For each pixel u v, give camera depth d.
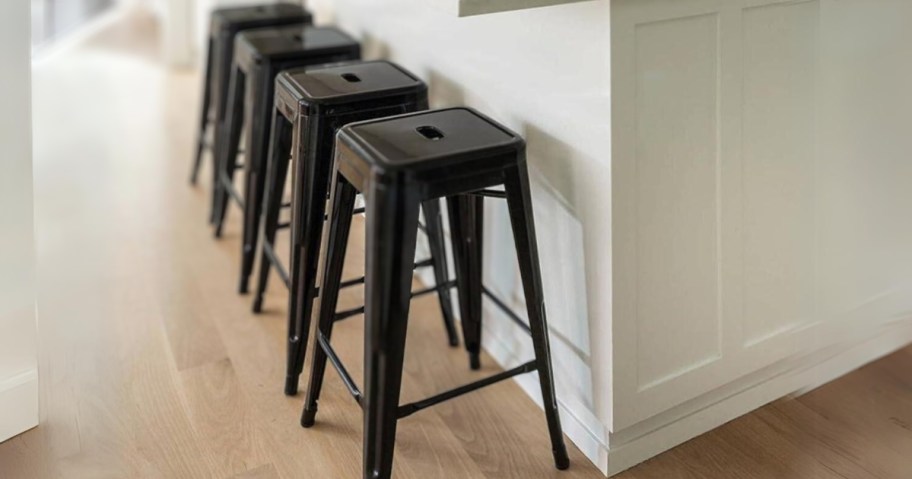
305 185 1.79
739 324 1.75
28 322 1.73
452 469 1.68
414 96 1.83
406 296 1.43
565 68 1.53
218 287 2.48
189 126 4.02
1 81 1.58
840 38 1.72
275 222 2.22
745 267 1.72
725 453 1.73
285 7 3.03
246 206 2.36
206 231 2.88
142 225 2.91
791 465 1.68
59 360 2.05
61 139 3.75
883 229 1.96
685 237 1.60
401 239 1.39
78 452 1.71
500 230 1.97
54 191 3.16
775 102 1.66
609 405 1.61
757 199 1.69
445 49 1.99
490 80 1.81
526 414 1.87
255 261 2.70
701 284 1.66
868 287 1.98
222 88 2.81
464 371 2.05
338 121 1.76
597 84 1.45
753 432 1.79
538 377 1.80
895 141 1.90
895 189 1.94
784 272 1.80
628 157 1.47
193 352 2.11
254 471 1.67
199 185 3.31
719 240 1.66
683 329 1.66
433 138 1.50
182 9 5.07
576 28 1.47
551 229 1.69
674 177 1.55
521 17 1.64
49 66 5.06
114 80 4.82
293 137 1.80
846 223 1.87
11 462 1.67
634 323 1.58
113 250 2.70
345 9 2.67
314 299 1.93
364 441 1.53
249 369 2.04
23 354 1.74
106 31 6.18
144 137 3.83
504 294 2.01
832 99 1.75
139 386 1.95
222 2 4.67
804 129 1.72
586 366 1.66
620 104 1.43
